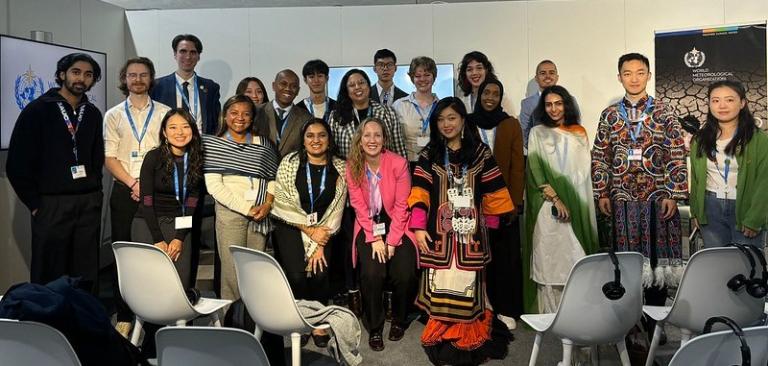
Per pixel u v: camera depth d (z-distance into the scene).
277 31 5.70
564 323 2.47
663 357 3.31
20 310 1.99
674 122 3.45
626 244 3.50
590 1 5.48
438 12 5.61
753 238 3.41
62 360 1.92
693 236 3.95
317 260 3.62
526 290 4.00
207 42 5.74
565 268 3.71
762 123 4.93
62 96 3.79
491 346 3.63
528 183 3.87
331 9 5.66
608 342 2.52
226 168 3.59
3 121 4.07
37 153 3.70
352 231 4.05
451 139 3.48
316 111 4.58
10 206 4.30
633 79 3.47
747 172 3.37
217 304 3.00
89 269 3.88
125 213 3.88
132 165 3.91
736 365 1.79
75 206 3.77
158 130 3.99
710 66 5.01
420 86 4.44
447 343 3.53
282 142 4.32
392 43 5.65
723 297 2.46
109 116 3.96
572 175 3.68
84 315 2.07
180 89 4.68
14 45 4.16
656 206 3.46
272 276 2.53
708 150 3.47
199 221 3.71
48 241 3.71
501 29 5.57
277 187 3.68
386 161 3.70
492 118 4.37
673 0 5.39
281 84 4.41
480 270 3.41
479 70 4.72
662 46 5.11
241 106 3.64
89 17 5.26
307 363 3.38
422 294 3.48
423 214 3.47
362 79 4.09
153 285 2.73
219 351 1.83
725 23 5.35
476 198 3.43
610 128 3.57
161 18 5.74
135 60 3.99
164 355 1.88
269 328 2.65
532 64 5.55
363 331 3.90
